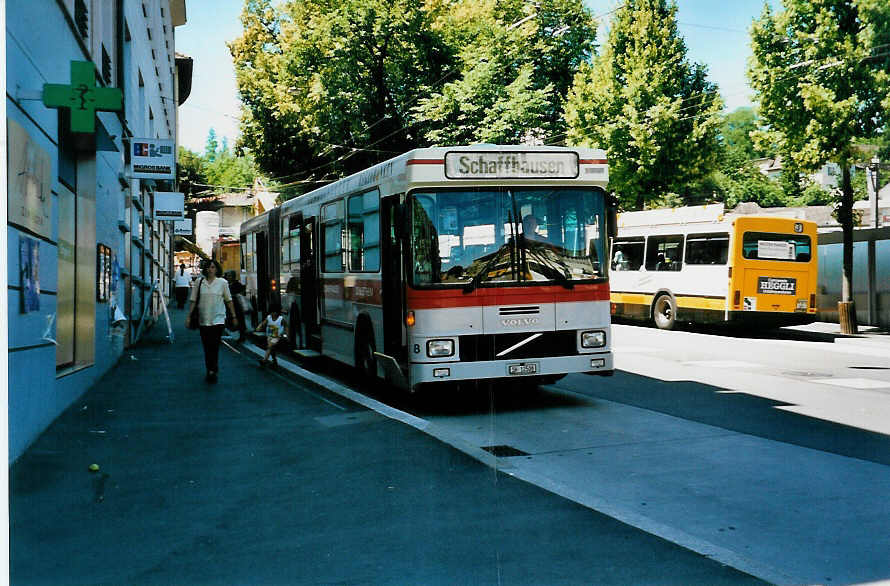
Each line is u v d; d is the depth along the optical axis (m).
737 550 4.65
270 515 5.30
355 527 5.03
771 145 20.33
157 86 26.80
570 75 37.16
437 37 35.00
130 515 5.32
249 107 40.75
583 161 9.55
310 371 13.58
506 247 9.18
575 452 7.26
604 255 9.60
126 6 16.64
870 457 6.93
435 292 8.93
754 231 19.70
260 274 19.39
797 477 6.27
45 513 5.36
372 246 10.46
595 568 4.29
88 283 11.05
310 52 36.25
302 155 40.75
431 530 4.94
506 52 32.91
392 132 36.16
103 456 6.95
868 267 22.23
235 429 8.14
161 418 8.75
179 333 21.38
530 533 4.87
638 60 29.77
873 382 11.48
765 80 19.59
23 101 6.80
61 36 8.61
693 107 29.89
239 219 83.62
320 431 7.96
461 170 9.09
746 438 7.73
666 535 4.81
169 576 4.26
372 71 35.81
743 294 19.55
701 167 30.05
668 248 21.83
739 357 14.73
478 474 6.25
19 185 6.43
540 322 9.23
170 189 27.92
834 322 23.73
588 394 10.56
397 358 9.48
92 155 10.84
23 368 6.84
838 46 18.45
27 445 7.04
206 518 5.25
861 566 4.37
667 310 21.84
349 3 33.88
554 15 37.06
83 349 11.12
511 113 30.92
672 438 7.79
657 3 29.62
